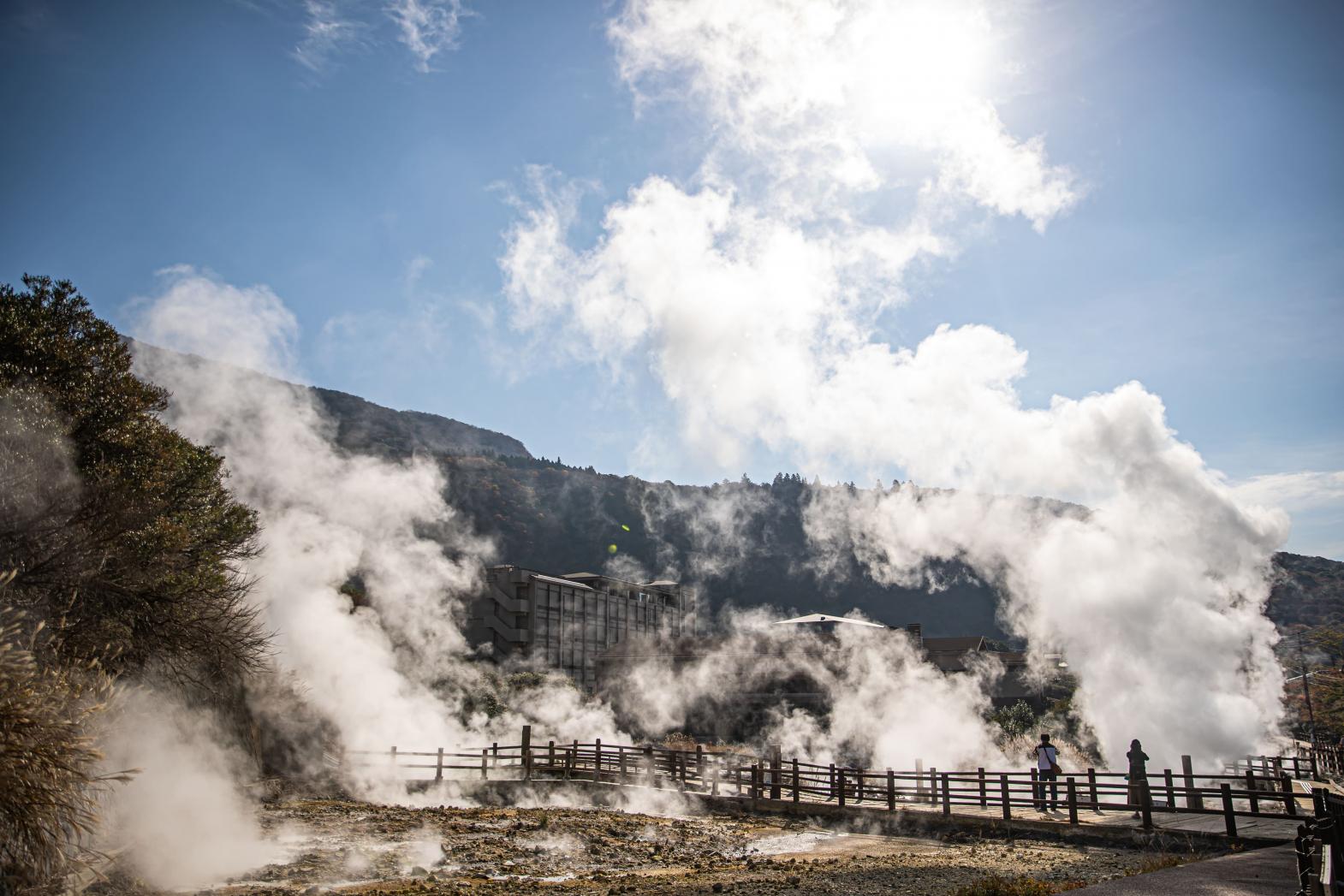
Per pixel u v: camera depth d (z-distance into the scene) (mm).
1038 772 22531
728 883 15477
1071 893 10352
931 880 15508
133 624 18078
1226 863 12453
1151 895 10086
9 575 13172
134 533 18203
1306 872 8531
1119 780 33031
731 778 28156
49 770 9906
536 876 16625
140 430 20828
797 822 25391
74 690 11508
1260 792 17469
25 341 19375
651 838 22078
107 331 21469
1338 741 37250
